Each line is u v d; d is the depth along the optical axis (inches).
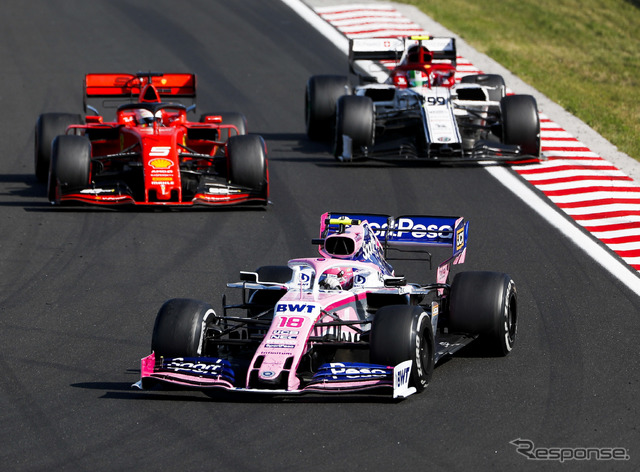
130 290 1921.8
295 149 3090.6
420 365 1347.2
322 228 1679.4
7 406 1398.9
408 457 1196.5
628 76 4274.1
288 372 1309.1
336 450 1216.8
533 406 1360.7
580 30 5152.6
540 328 1701.5
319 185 2677.2
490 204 2497.5
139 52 4148.6
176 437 1268.5
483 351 1565.0
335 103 3132.4
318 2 4889.3
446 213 2421.3
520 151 2839.6
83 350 1622.8
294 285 1464.1
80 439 1277.1
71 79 3841.0
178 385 1342.3
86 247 2188.7
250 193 2453.2
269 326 1421.0
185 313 1396.4
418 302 1611.7
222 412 1339.8
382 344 1332.4
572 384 1446.9
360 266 1491.1
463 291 1526.8
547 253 2139.5
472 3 5398.6
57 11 4726.9
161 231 2299.5
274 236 2261.3
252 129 3321.9
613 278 1984.5
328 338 1382.9
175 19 4611.2
